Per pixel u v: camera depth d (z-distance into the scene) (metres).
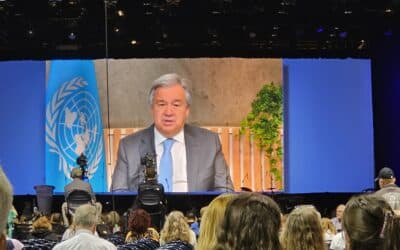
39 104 17.91
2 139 17.84
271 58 17.84
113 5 16.67
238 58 17.94
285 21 17.30
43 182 17.77
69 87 17.94
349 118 17.84
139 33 17.44
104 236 9.39
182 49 17.88
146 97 18.09
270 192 17.72
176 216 7.34
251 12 16.77
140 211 8.63
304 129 17.81
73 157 17.86
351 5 16.69
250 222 2.37
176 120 18.03
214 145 17.95
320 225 3.98
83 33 17.41
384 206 2.56
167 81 18.00
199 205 18.02
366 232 2.52
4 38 17.34
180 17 17.17
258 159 17.88
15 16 17.03
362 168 17.77
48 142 17.83
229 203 2.46
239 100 17.97
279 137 17.80
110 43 17.55
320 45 17.70
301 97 17.83
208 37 17.53
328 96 17.84
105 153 18.00
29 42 17.48
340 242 6.27
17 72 17.88
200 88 18.05
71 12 16.97
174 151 18.00
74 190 10.75
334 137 17.81
